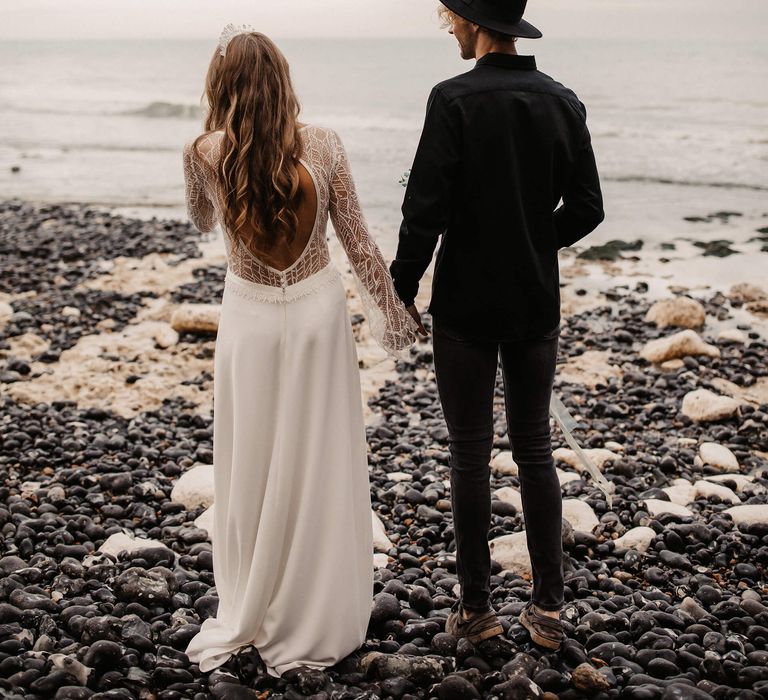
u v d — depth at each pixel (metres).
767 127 19.88
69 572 3.58
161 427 5.59
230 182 2.68
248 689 2.73
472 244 2.71
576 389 6.30
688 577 3.79
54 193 14.53
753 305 8.11
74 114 27.36
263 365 2.81
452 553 4.00
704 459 5.14
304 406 2.83
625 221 11.70
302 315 2.80
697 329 7.62
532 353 2.83
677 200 12.84
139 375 6.55
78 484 4.71
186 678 2.83
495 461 5.05
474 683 2.80
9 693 2.61
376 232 11.10
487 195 2.65
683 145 17.55
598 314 8.12
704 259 9.92
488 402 2.90
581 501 4.43
